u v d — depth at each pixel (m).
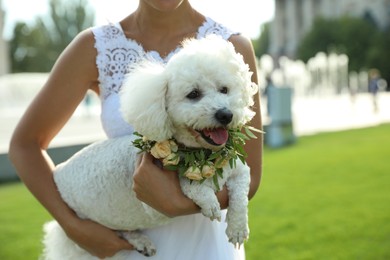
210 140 2.01
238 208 2.06
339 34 62.00
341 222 6.00
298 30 84.94
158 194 2.06
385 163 9.52
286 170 9.35
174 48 2.50
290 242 5.43
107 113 2.46
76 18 65.44
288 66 37.19
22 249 5.47
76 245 2.48
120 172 2.29
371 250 5.08
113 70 2.46
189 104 2.01
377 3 72.06
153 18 2.48
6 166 9.48
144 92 2.04
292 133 13.00
